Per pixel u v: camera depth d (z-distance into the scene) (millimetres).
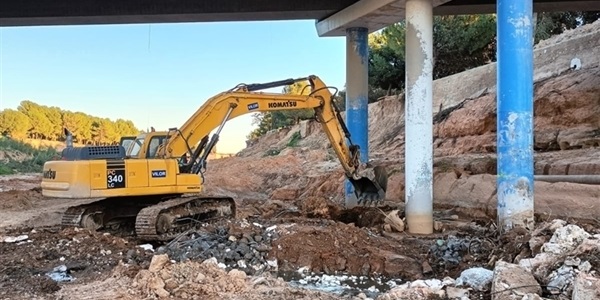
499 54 13008
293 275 11523
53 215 20906
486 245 11797
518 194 12656
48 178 14781
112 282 9562
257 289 8906
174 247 12469
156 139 15938
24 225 18406
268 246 12594
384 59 38281
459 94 29750
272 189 34438
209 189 33250
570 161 17531
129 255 11875
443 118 28016
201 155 15734
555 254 8383
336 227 13453
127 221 16219
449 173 20297
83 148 14867
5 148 61094
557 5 21000
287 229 13344
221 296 8406
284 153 44750
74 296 8734
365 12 19062
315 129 46875
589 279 6801
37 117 86438
